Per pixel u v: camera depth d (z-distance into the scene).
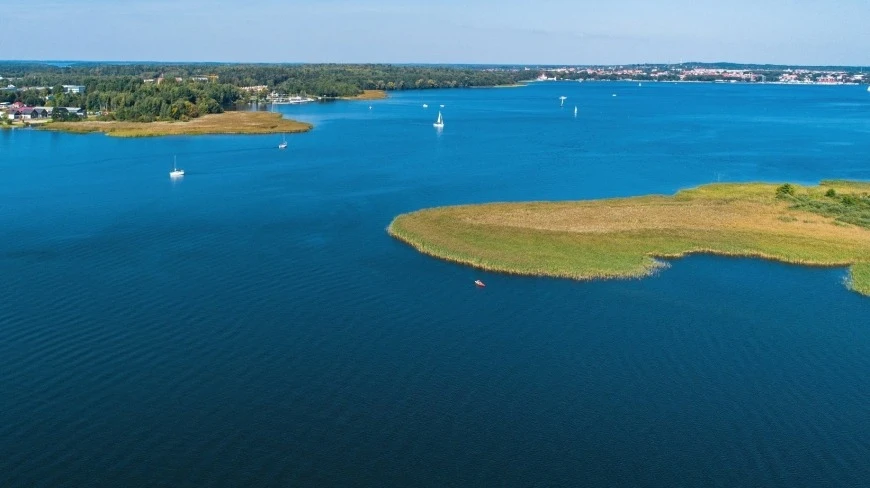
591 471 51.84
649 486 50.44
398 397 61.03
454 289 86.69
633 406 60.28
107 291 84.25
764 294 86.56
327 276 90.69
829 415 59.50
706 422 58.16
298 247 103.12
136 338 71.38
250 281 88.31
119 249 101.12
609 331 75.00
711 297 85.31
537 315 79.06
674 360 68.69
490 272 93.44
